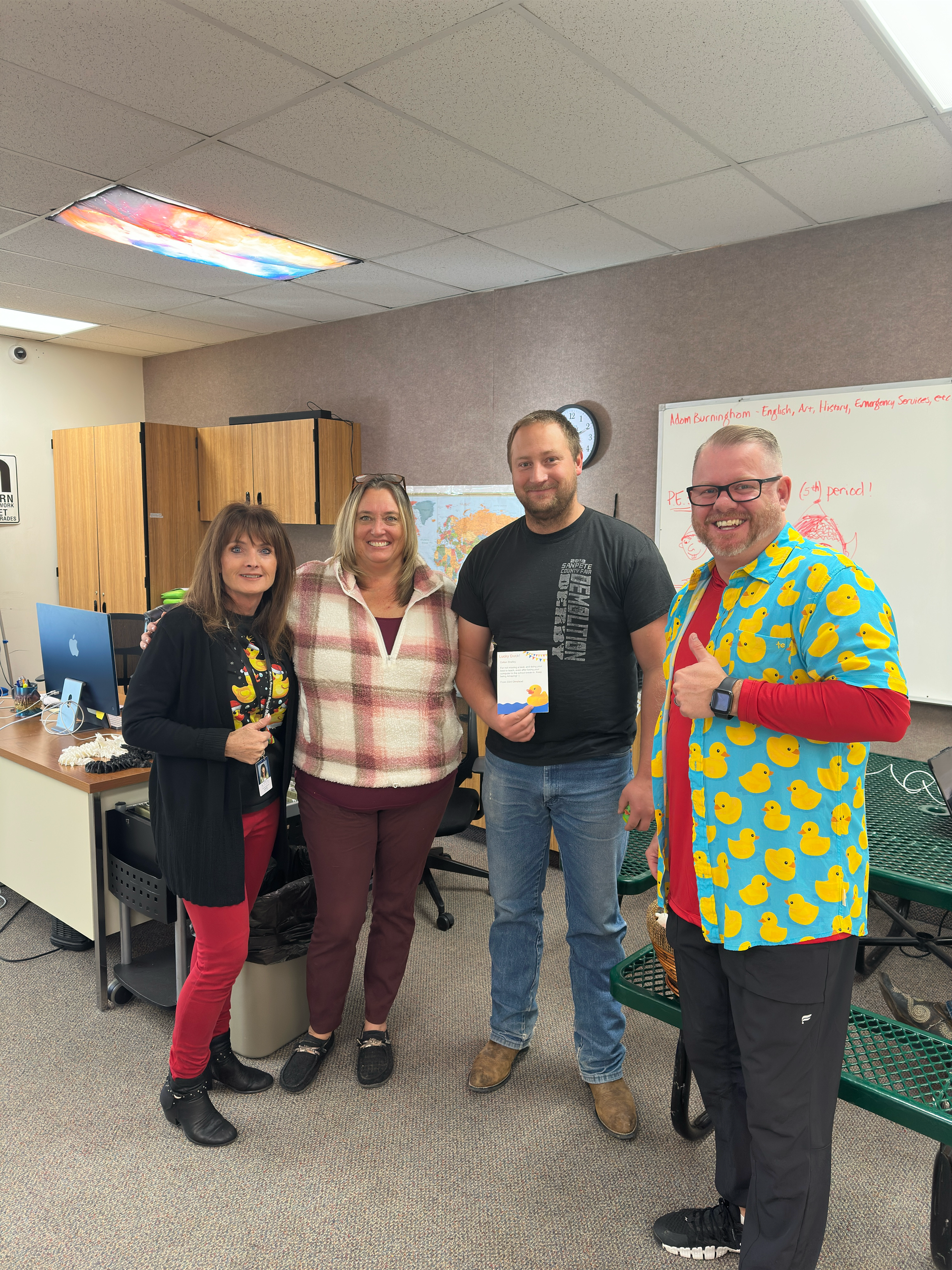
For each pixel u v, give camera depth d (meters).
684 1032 1.50
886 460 3.15
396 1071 2.22
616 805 1.91
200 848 1.81
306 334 5.16
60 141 2.60
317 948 2.15
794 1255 1.32
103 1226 1.70
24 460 5.72
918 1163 1.92
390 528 2.00
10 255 3.74
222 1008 1.92
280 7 1.87
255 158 2.71
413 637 2.07
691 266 3.58
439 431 4.57
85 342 5.69
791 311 3.33
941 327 3.00
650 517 3.83
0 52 2.08
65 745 2.83
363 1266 1.61
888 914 2.39
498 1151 1.92
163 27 1.97
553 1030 2.42
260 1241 1.67
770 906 1.27
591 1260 1.62
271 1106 2.07
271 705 1.98
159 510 5.17
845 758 1.27
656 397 3.74
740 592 1.33
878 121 2.37
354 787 2.05
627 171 2.75
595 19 1.90
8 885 2.87
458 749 2.21
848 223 3.17
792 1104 1.30
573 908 1.99
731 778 1.30
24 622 5.81
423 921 3.13
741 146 2.55
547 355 4.08
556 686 1.87
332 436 4.78
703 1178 1.84
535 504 1.83
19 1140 1.94
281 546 1.94
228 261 3.80
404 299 4.45
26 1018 2.44
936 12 1.87
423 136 2.53
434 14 1.89
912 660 3.19
